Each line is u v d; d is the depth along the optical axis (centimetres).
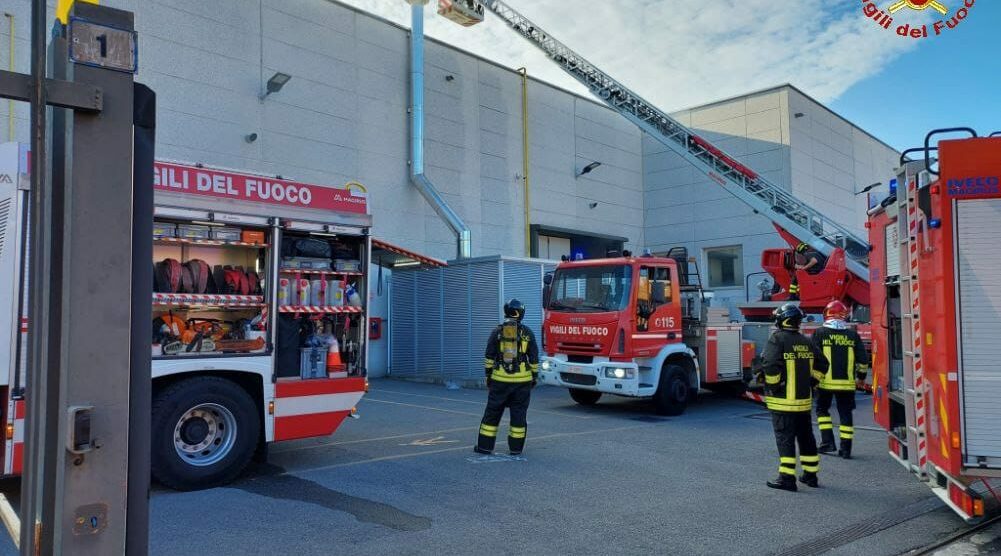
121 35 171
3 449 538
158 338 638
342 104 1648
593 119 2356
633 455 812
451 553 478
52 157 173
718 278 2409
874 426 1073
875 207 675
